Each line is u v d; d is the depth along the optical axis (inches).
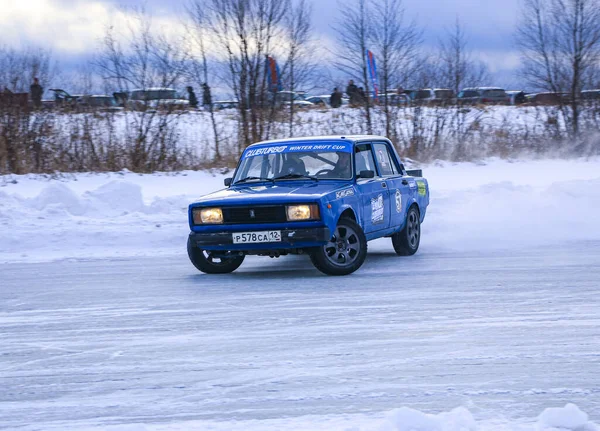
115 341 260.5
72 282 383.6
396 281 362.6
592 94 1122.7
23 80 877.8
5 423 183.0
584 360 224.7
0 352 249.6
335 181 400.5
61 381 216.4
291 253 382.9
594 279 355.9
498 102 1460.4
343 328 269.6
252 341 254.7
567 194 600.7
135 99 903.7
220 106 1061.1
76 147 885.8
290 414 184.2
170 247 500.7
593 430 165.3
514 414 180.5
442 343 246.4
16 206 566.9
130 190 602.5
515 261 415.8
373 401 192.4
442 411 184.1
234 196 382.6
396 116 1015.6
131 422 181.9
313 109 1112.8
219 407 190.9
